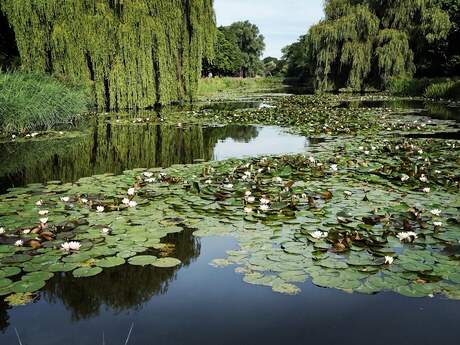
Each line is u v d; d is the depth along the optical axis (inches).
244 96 1238.9
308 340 94.0
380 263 127.1
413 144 339.0
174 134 454.0
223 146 371.2
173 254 141.6
